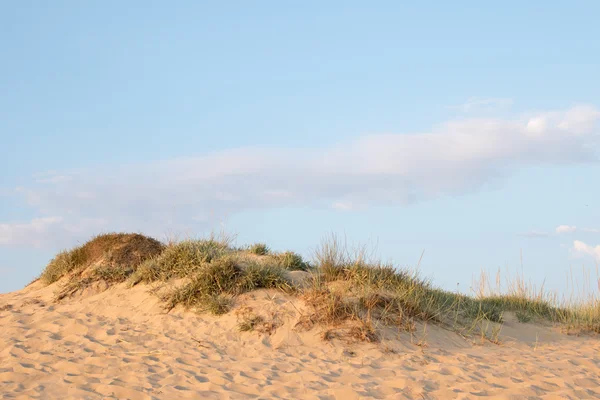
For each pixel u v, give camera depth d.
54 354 8.16
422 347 8.41
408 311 9.56
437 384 6.81
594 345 10.09
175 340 8.70
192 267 11.09
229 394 6.37
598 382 7.26
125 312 10.41
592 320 11.70
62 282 12.69
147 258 12.84
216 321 9.30
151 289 10.98
